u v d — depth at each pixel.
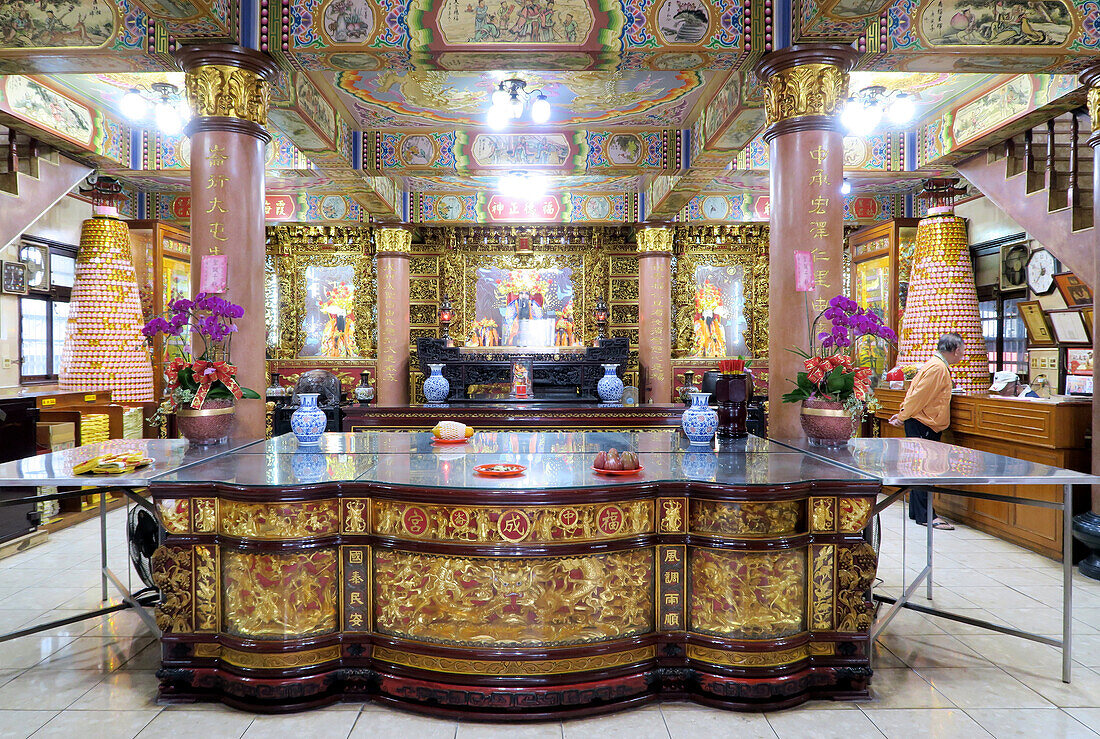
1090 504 5.04
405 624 3.06
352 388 11.02
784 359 4.19
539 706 2.93
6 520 5.46
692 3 4.04
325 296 11.15
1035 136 6.37
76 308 7.63
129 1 3.53
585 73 5.57
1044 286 7.07
